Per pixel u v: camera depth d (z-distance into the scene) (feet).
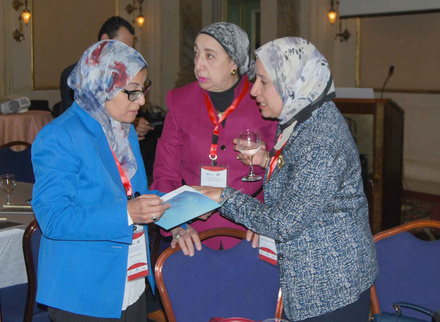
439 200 22.63
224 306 6.45
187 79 30.81
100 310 5.60
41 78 26.07
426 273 6.87
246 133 6.82
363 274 5.57
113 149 5.82
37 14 25.49
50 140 5.39
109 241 5.65
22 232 8.17
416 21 25.29
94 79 5.43
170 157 7.65
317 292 5.49
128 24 12.07
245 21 32.83
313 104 5.47
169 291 6.10
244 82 7.57
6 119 18.88
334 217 5.47
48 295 5.52
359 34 27.35
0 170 11.85
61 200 5.32
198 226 7.49
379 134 14.76
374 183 14.96
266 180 6.05
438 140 25.07
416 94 25.66
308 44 5.58
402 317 5.60
